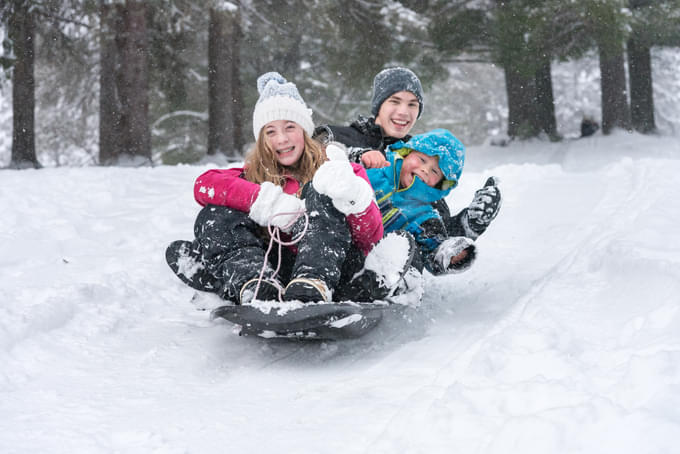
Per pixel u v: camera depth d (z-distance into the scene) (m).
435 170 3.48
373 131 4.18
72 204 6.71
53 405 2.35
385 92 4.21
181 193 7.54
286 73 23.64
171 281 4.34
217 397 2.43
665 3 20.58
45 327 3.19
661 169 8.02
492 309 3.51
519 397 1.96
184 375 2.71
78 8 17.28
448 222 3.84
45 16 16.84
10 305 3.46
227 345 3.09
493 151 21.08
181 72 19.34
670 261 3.14
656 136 22.06
